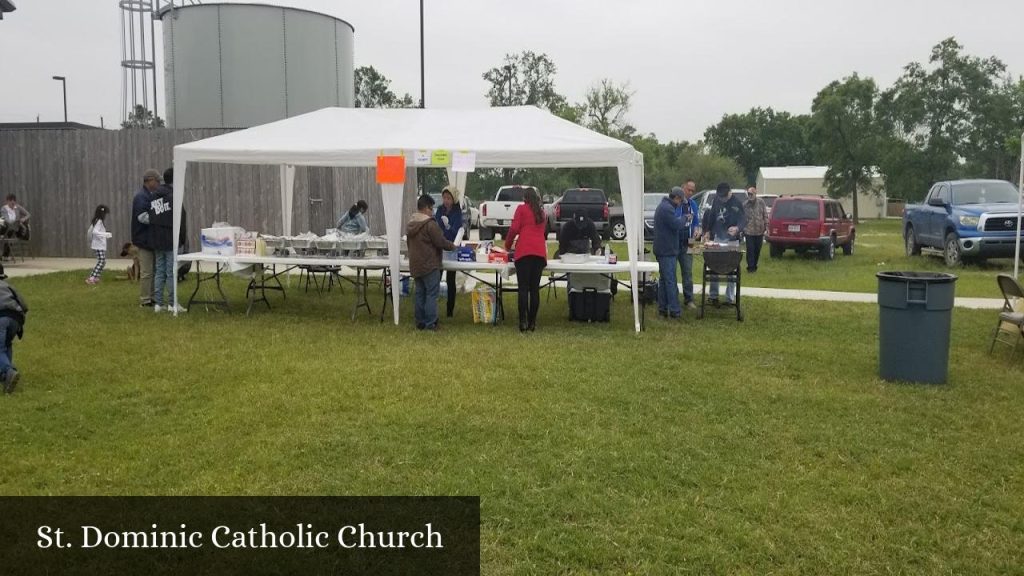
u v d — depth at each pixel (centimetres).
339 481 474
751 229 1655
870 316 1095
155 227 1071
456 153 962
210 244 1083
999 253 1659
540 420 590
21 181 1953
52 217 1948
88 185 1931
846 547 400
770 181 6159
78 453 516
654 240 1083
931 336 711
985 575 378
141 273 1116
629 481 479
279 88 1995
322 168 1892
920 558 391
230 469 491
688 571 374
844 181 5253
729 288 1157
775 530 416
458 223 1091
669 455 522
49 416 594
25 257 1930
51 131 1928
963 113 4994
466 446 536
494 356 806
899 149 5022
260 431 562
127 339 880
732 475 491
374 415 596
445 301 1241
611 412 615
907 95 5034
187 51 1980
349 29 2170
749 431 575
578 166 986
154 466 496
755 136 9681
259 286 1216
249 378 710
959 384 720
